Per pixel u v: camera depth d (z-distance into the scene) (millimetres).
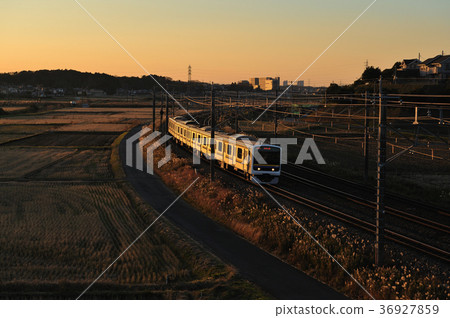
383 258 17719
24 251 20297
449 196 30547
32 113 132125
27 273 17625
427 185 34500
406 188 32844
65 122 102062
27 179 39906
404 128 64188
